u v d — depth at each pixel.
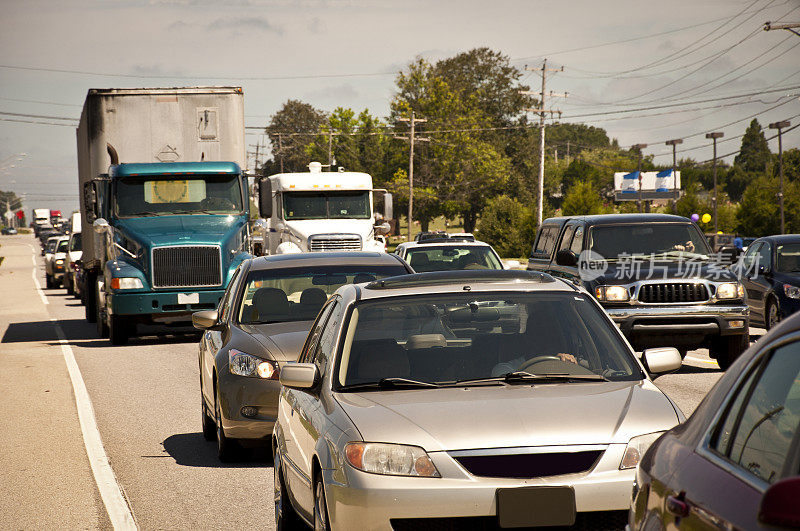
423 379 14.87
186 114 55.59
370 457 12.62
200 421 29.62
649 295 37.00
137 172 53.38
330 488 12.93
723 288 36.97
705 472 7.91
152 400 33.81
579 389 14.12
